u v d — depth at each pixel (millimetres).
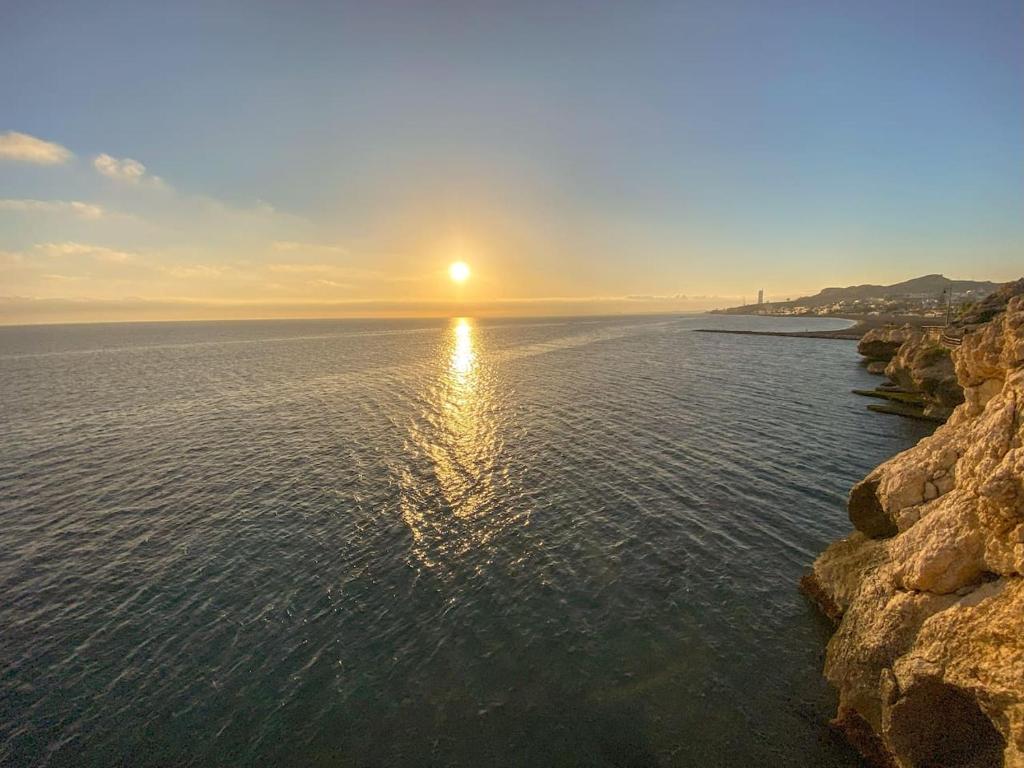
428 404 57375
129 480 32812
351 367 96688
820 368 88000
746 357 109438
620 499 28422
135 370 95812
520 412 52062
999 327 17047
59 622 18562
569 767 12617
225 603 19594
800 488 29656
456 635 17562
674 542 23453
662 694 14805
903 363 58875
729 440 39938
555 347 146875
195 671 16125
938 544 12281
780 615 18172
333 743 13500
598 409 52750
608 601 19266
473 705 14602
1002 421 12305
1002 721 9062
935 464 15633
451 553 23031
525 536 24453
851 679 13438
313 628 18094
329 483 31891
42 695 15180
